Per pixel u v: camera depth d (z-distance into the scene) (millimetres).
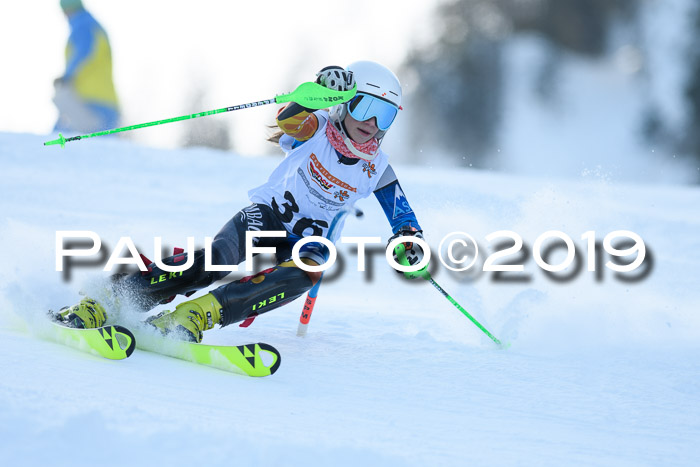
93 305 11953
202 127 121438
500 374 12773
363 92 13375
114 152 36594
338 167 13812
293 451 7488
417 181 35906
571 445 9586
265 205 14023
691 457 9500
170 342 11672
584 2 159000
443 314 17750
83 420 7414
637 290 19531
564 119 155250
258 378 11211
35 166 32844
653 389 12414
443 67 153250
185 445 7379
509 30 159625
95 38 37094
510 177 40594
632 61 159000
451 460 8430
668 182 152000
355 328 15750
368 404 10562
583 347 14914
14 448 6953
